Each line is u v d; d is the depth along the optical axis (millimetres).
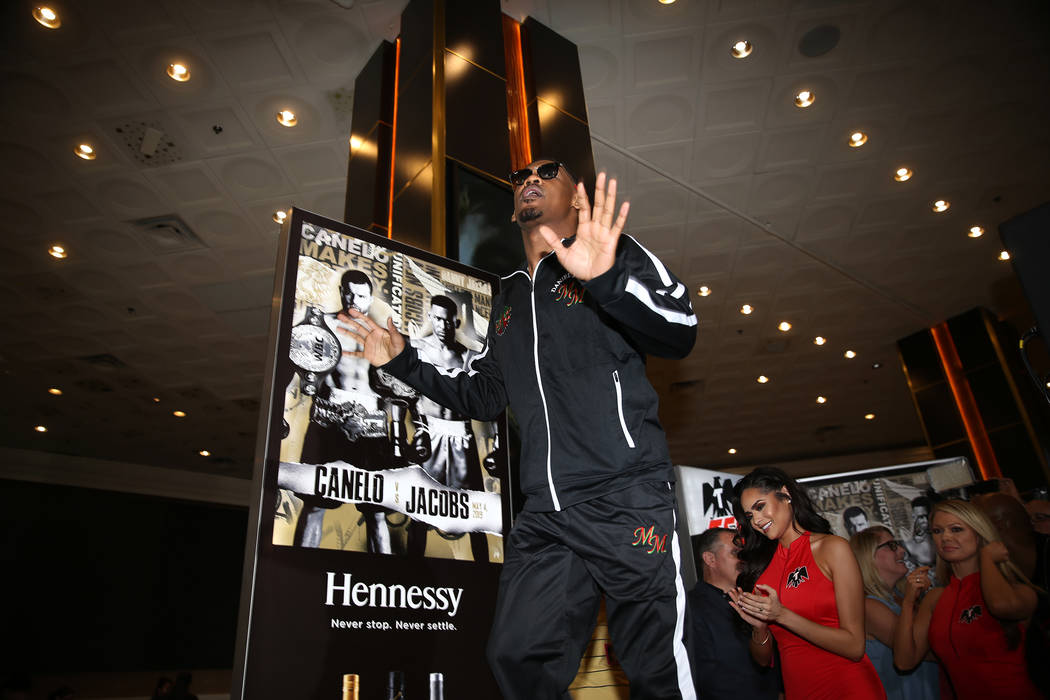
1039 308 1312
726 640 2277
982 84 6137
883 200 7543
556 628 1177
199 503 13961
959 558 2322
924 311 9773
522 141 4344
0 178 6543
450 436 1821
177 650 12930
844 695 1800
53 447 12547
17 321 8883
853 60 5781
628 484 1187
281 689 1319
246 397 11172
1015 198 7617
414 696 1483
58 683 11586
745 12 5266
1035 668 2076
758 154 6727
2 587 11531
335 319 1733
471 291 2080
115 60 5367
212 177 6629
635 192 7105
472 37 4176
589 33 5273
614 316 1132
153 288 8391
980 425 9367
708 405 12672
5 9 4895
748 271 8672
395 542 1604
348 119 5961
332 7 4949
